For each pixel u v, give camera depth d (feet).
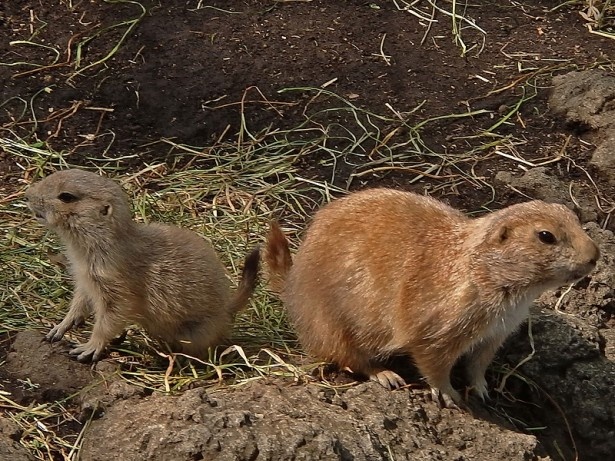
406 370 27.48
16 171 34.14
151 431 23.02
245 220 32.71
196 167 35.19
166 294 26.50
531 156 36.70
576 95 38.37
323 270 26.16
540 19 43.39
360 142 36.50
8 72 38.19
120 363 26.50
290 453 22.50
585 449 28.07
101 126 36.37
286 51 40.06
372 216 26.23
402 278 25.34
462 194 34.83
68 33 40.19
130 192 33.45
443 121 37.70
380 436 23.95
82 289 26.89
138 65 38.91
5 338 27.17
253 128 36.81
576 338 28.89
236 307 27.68
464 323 24.95
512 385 28.35
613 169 35.91
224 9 41.93
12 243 30.71
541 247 24.26
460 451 24.76
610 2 44.01
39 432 24.20
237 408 23.81
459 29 42.11
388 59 40.24
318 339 26.43
